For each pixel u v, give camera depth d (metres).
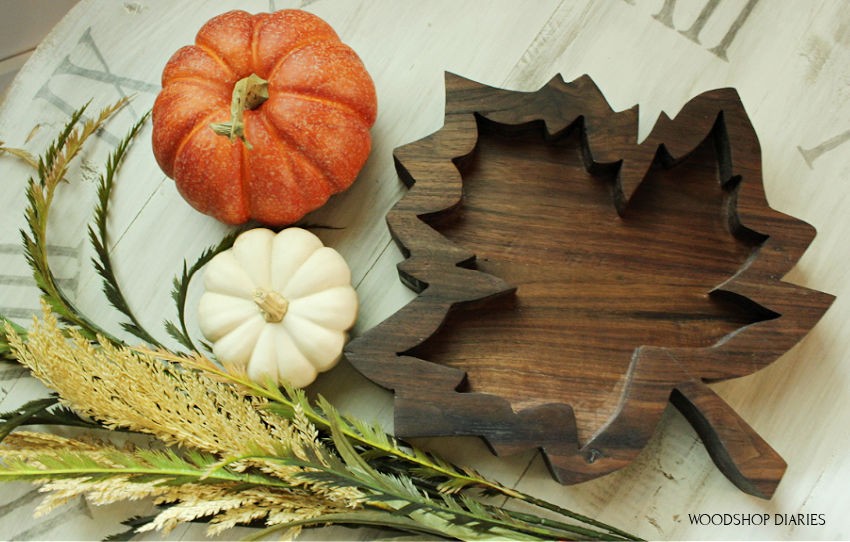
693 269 0.67
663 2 0.72
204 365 0.61
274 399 0.63
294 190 0.64
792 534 0.66
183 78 0.63
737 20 0.71
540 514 0.67
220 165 0.62
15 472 0.56
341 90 0.63
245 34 0.63
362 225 0.70
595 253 0.67
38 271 0.65
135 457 0.61
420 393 0.62
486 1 0.72
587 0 0.72
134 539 0.67
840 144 0.70
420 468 0.64
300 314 0.64
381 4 0.72
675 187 0.67
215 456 0.65
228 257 0.66
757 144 0.65
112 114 0.71
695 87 0.71
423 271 0.64
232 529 0.67
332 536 0.67
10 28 0.85
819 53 0.71
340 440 0.59
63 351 0.60
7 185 0.71
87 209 0.71
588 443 0.62
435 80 0.71
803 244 0.64
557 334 0.66
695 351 0.63
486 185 0.68
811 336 0.68
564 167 0.68
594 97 0.66
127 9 0.72
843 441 0.67
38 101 0.71
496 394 0.65
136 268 0.70
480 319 0.66
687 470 0.67
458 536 0.62
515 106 0.66
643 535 0.67
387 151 0.71
